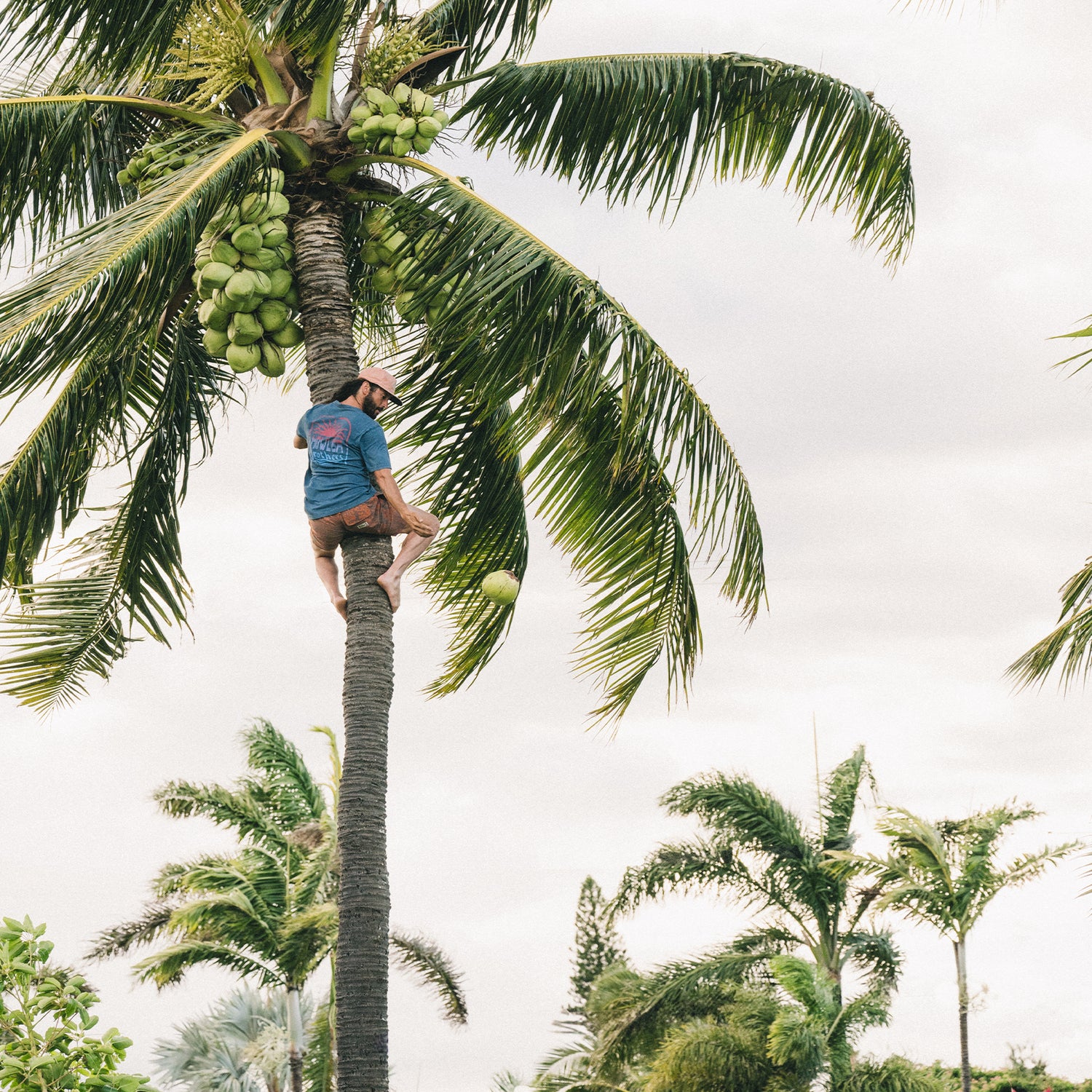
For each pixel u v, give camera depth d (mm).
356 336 9945
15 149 7785
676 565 7918
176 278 6785
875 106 9219
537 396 7176
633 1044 21141
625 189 8984
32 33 7516
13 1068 4086
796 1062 18938
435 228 7484
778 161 9297
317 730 20250
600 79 8805
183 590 9383
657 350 7391
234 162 7082
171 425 9094
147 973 19203
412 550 7215
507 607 8867
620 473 7684
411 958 21578
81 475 8945
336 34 7668
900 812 19859
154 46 7418
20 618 9016
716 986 21391
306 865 20641
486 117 8664
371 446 7066
